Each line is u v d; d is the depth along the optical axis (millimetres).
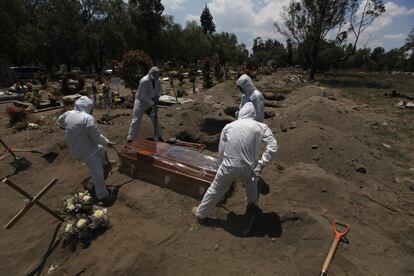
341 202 5379
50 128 10156
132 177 6371
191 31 62062
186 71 34875
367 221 5137
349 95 19812
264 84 23422
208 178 5527
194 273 4031
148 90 7570
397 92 21234
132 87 15531
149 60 15438
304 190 5586
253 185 5035
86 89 19844
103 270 4191
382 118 12992
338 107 12398
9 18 32375
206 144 9070
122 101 14859
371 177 6969
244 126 4598
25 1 41625
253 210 5129
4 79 26719
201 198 5625
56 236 4922
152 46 51938
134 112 7637
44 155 7590
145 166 6152
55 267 4465
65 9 41469
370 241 4559
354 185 6387
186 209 5402
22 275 4445
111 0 45750
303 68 47188
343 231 4574
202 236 4758
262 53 71500
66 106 14648
